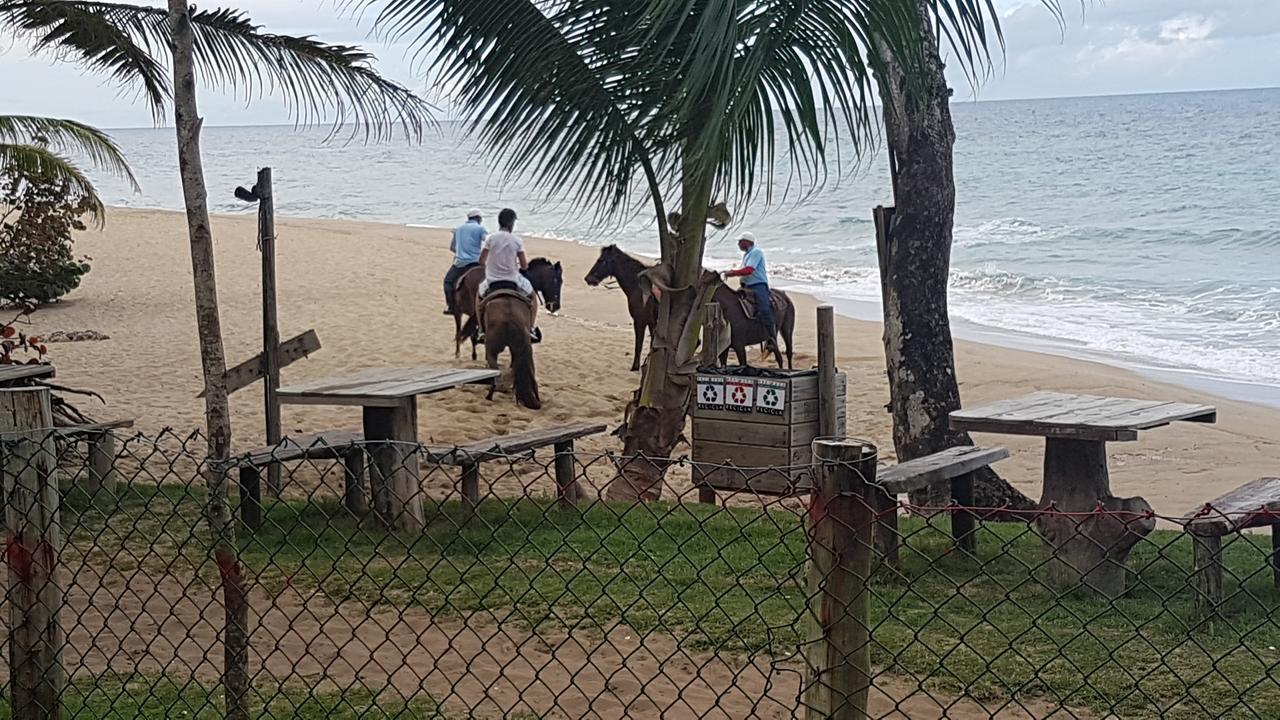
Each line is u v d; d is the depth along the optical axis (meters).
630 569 7.01
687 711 4.99
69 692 5.26
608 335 21.34
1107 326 24.50
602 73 8.34
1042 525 6.82
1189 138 90.75
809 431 9.85
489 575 6.90
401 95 6.28
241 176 108.00
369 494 8.45
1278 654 5.61
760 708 5.02
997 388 17.86
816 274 34.38
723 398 9.91
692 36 7.60
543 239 43.81
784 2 7.94
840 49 8.05
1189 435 14.58
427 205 66.75
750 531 7.95
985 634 5.90
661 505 9.14
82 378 15.70
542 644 5.84
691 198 9.28
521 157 8.56
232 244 37.34
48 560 4.26
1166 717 4.87
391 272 30.38
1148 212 45.78
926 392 10.13
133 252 33.91
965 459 7.45
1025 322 25.34
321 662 5.65
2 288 22.08
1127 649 5.69
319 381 8.62
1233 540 6.02
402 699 5.14
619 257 17.52
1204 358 20.75
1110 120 135.62
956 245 39.00
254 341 19.56
